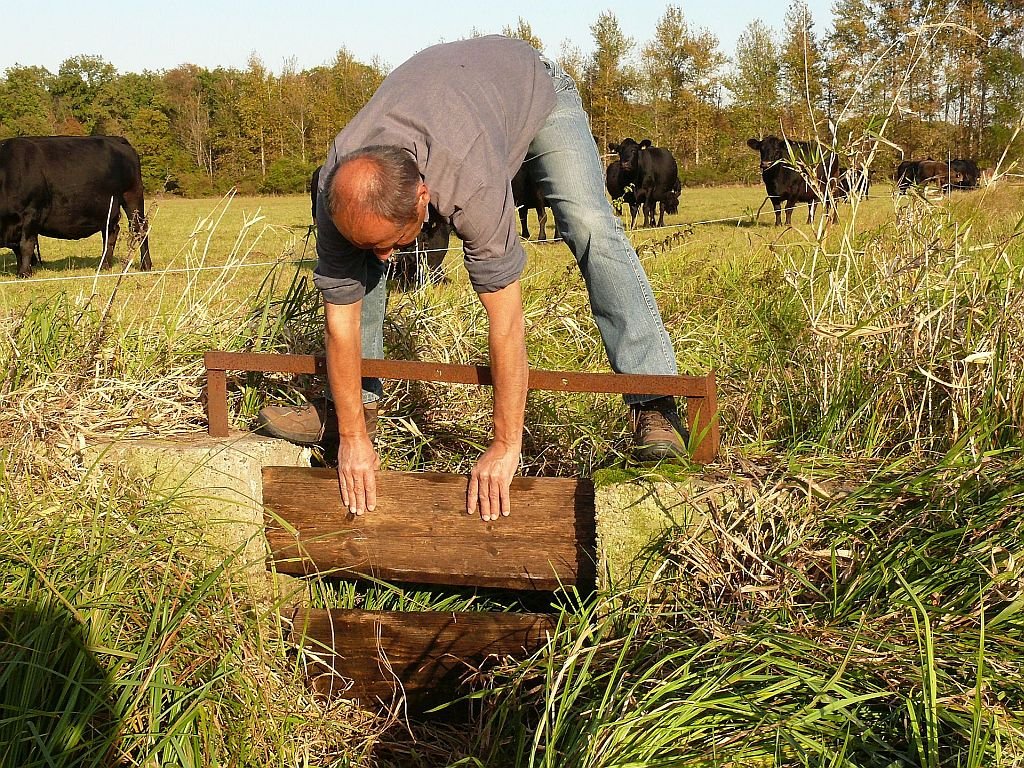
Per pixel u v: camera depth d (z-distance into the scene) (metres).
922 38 3.29
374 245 2.01
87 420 2.74
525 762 2.10
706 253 5.84
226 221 22.09
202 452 2.56
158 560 2.41
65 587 2.29
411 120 2.08
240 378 3.08
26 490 2.53
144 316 3.66
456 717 2.55
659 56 49.53
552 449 3.09
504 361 2.19
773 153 16.84
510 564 2.48
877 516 2.20
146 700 2.21
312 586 2.79
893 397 2.73
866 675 1.88
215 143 60.56
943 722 1.79
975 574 2.01
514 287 2.14
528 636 2.48
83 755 2.05
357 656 2.59
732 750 1.82
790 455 2.47
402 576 2.58
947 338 2.80
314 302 3.46
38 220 11.58
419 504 2.51
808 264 3.89
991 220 4.07
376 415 2.81
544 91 2.41
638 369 2.57
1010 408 2.51
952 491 2.23
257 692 2.30
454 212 2.06
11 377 2.85
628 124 45.09
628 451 2.80
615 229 2.53
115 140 12.42
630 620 2.24
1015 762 1.66
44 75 81.69
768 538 2.28
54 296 3.46
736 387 3.11
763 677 1.89
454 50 2.30
